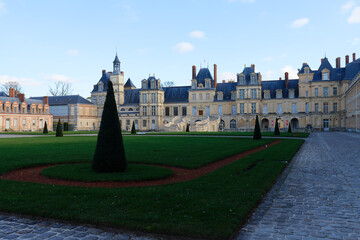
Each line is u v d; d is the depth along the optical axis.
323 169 14.72
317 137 43.62
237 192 9.47
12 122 78.00
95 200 8.55
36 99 94.56
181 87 96.31
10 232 6.76
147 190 9.71
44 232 6.76
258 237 6.49
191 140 34.28
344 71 79.62
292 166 15.62
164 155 18.75
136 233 6.63
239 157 18.78
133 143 29.11
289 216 7.80
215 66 92.19
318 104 80.25
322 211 8.20
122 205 8.09
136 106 94.50
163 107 93.88
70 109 91.50
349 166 15.54
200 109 90.38
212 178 11.62
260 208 8.45
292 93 82.44
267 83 87.56
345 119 75.06
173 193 9.35
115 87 94.50
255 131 36.16
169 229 6.48
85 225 7.10
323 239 6.38
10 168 13.81
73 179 11.67
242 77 84.88
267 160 16.80
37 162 15.66
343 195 9.81
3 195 9.10
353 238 6.42
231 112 87.69
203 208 7.79
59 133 45.19
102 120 13.20
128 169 13.59
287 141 32.81
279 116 82.62
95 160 13.02
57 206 8.00
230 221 6.91
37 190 9.71
